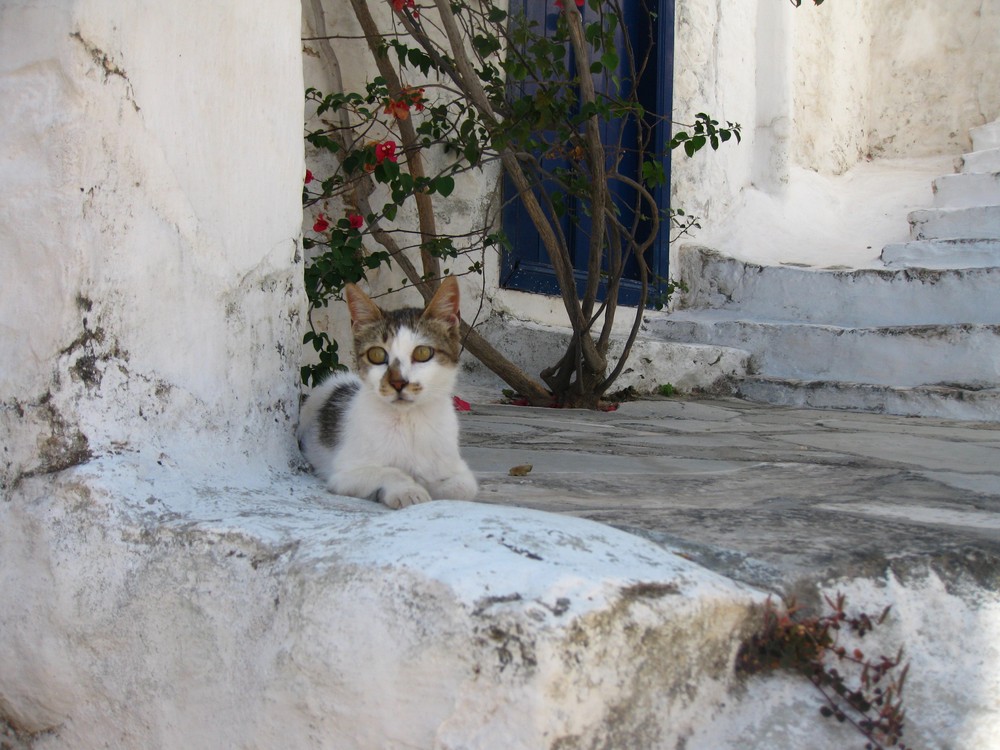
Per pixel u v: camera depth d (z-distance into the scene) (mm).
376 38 5457
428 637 1398
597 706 1364
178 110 2336
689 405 6445
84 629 1950
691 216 7969
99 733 1962
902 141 10453
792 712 1605
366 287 6059
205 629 1769
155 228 2270
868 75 10508
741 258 8219
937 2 10133
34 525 2041
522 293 7070
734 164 9016
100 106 2115
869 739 1595
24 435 2104
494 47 5332
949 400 6066
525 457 3824
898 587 1845
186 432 2354
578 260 7434
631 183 5797
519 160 5980
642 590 1479
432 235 5523
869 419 5898
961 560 1955
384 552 1574
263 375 2670
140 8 2213
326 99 5273
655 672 1450
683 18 8156
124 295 2189
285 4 2738
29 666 2031
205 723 1758
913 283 7098
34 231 2100
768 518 2279
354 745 1476
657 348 6871
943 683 1728
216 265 2471
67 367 2088
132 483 2076
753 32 9141
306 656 1538
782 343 7258
